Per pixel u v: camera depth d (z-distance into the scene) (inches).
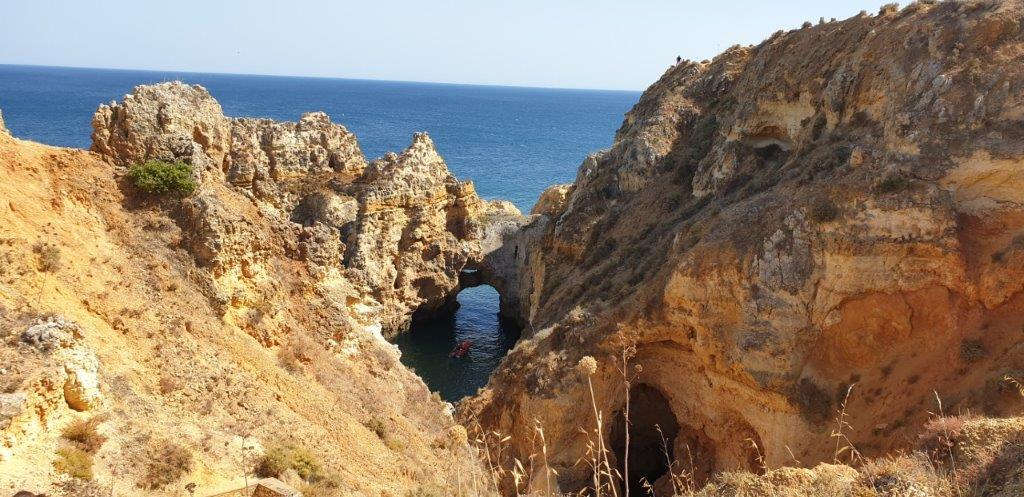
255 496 737.0
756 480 720.3
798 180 1435.8
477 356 2655.0
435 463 1139.3
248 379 964.6
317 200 2691.9
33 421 628.1
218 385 900.6
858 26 1715.1
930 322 1190.9
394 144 7632.9
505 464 1434.5
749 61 2320.4
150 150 1112.2
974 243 1187.9
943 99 1267.2
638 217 2123.5
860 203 1230.9
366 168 2938.0
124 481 668.7
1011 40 1282.0
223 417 860.0
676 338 1427.2
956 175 1203.9
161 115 1154.7
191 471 733.3
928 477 641.6
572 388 1422.2
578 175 2733.8
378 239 2696.9
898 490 622.5
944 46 1353.3
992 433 701.3
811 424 1224.8
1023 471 589.9
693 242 1482.5
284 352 1141.7
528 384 1469.0
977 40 1309.1
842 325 1248.8
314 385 1120.2
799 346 1267.2
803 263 1283.2
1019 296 1126.4
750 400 1317.7
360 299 1780.3
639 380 1526.8
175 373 859.4
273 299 1179.9
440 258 2952.8
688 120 2402.8
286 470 815.1
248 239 1147.3
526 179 6294.3
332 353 1314.0
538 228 2974.9
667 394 1509.6
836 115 1594.5
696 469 1462.8
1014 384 989.8
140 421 746.8
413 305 2856.8
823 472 714.2
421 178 2864.2
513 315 3078.2
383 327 2701.8
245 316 1107.3
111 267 929.5
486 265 3127.5
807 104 1752.0
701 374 1424.7
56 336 684.7
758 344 1275.8
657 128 2386.8
